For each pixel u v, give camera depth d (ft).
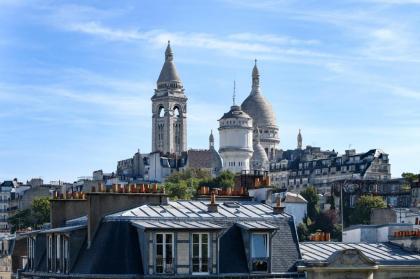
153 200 294.05
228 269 272.92
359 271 282.77
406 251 319.06
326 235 372.17
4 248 559.79
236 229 279.69
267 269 277.23
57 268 293.84
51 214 322.75
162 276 263.49
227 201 317.42
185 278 265.13
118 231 272.51
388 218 574.97
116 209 286.05
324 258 296.51
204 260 268.41
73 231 281.74
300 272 280.51
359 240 350.02
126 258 267.39
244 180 354.74
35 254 319.27
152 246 264.11
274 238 283.18
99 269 267.18
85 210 324.39
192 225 271.49
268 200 328.08
